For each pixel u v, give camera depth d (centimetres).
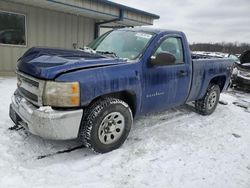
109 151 332
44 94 273
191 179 284
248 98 795
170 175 289
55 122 270
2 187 241
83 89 281
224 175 297
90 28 1102
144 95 360
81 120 298
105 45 416
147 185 267
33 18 888
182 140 388
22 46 882
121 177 277
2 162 284
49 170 279
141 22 1070
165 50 393
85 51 381
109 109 315
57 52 336
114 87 311
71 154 321
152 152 340
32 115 275
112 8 921
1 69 847
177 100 435
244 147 384
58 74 272
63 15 977
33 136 356
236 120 523
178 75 410
